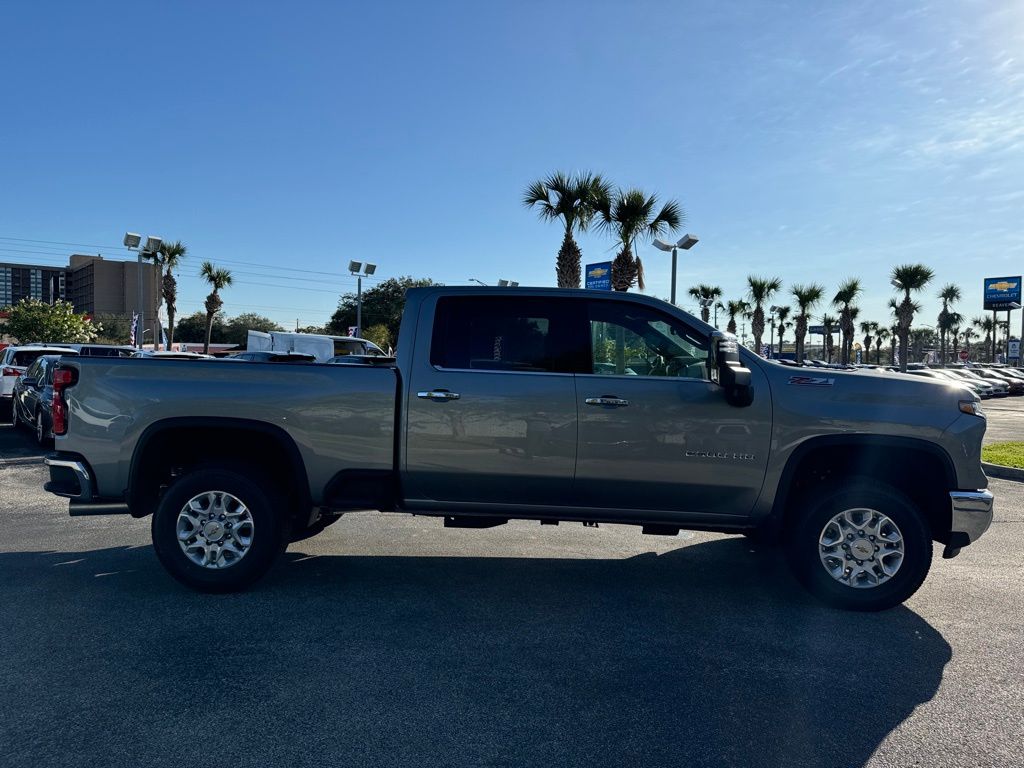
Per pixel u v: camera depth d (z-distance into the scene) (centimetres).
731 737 299
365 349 2075
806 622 436
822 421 446
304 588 485
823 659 381
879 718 318
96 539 612
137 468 467
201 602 453
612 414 451
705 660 378
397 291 6322
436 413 459
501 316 473
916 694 341
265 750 282
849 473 480
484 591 487
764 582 517
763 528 465
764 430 448
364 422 463
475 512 475
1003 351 9862
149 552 570
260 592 475
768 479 451
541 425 454
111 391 468
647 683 349
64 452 472
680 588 501
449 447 459
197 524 464
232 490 461
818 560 452
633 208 2006
